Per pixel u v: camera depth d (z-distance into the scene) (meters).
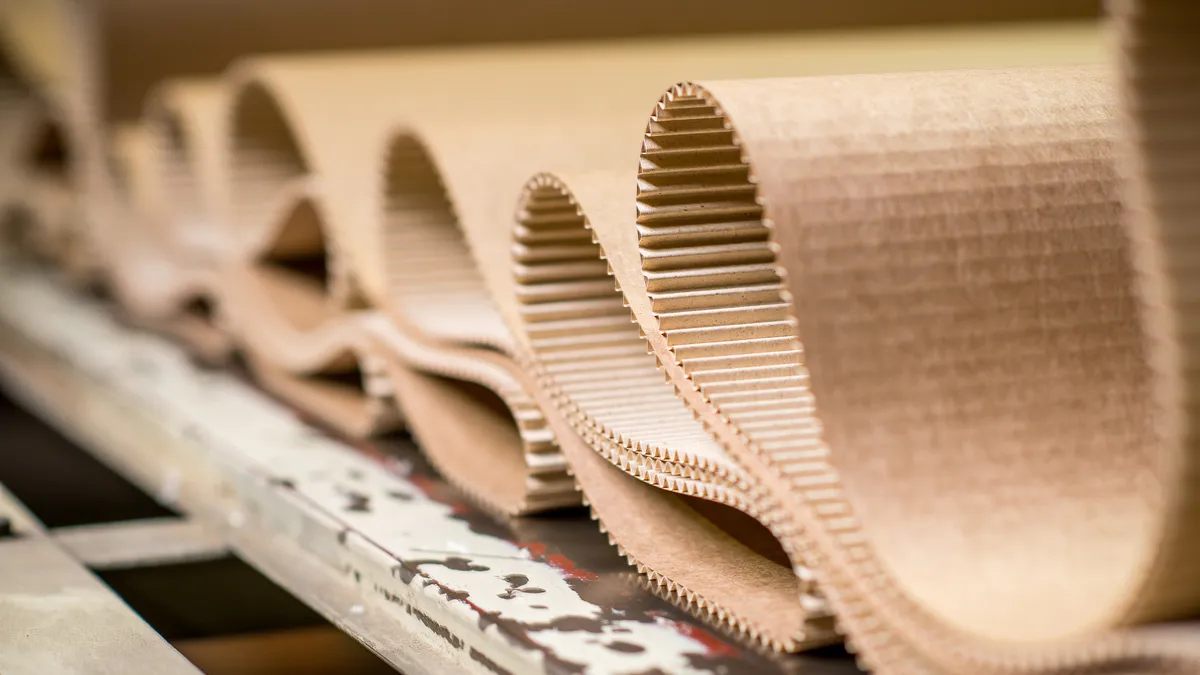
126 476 3.26
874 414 1.37
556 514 2.27
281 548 2.41
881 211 1.40
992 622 1.29
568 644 1.66
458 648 1.82
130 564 2.47
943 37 3.77
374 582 2.08
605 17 4.02
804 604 1.54
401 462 2.66
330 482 2.51
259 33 4.09
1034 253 1.43
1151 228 1.14
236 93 3.30
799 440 1.56
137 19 4.11
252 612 2.53
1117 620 1.23
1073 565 1.32
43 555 2.28
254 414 3.12
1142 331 1.44
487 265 2.23
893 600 1.37
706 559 1.86
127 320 4.32
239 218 3.50
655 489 2.04
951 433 1.38
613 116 2.62
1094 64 1.64
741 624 1.67
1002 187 1.44
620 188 1.93
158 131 3.85
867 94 1.50
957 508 1.37
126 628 1.94
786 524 1.51
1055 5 4.38
